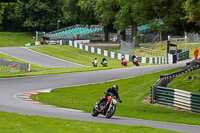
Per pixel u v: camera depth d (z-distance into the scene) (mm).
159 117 38656
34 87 60469
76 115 34938
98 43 191375
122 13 145625
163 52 130125
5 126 24188
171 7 80750
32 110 36344
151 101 50375
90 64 120750
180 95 46438
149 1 81250
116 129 25938
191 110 44656
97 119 32375
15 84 63031
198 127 31109
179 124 32812
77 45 160375
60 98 52250
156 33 157375
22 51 140750
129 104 49344
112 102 33500
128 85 62500
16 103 42438
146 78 67500
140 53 139250
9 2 63719
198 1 57219
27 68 94688
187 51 117812
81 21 196000
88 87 61781
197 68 66438
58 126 25859
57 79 70875
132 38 158500
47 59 127125
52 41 174250
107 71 83875
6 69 89062
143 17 94375
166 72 73312
